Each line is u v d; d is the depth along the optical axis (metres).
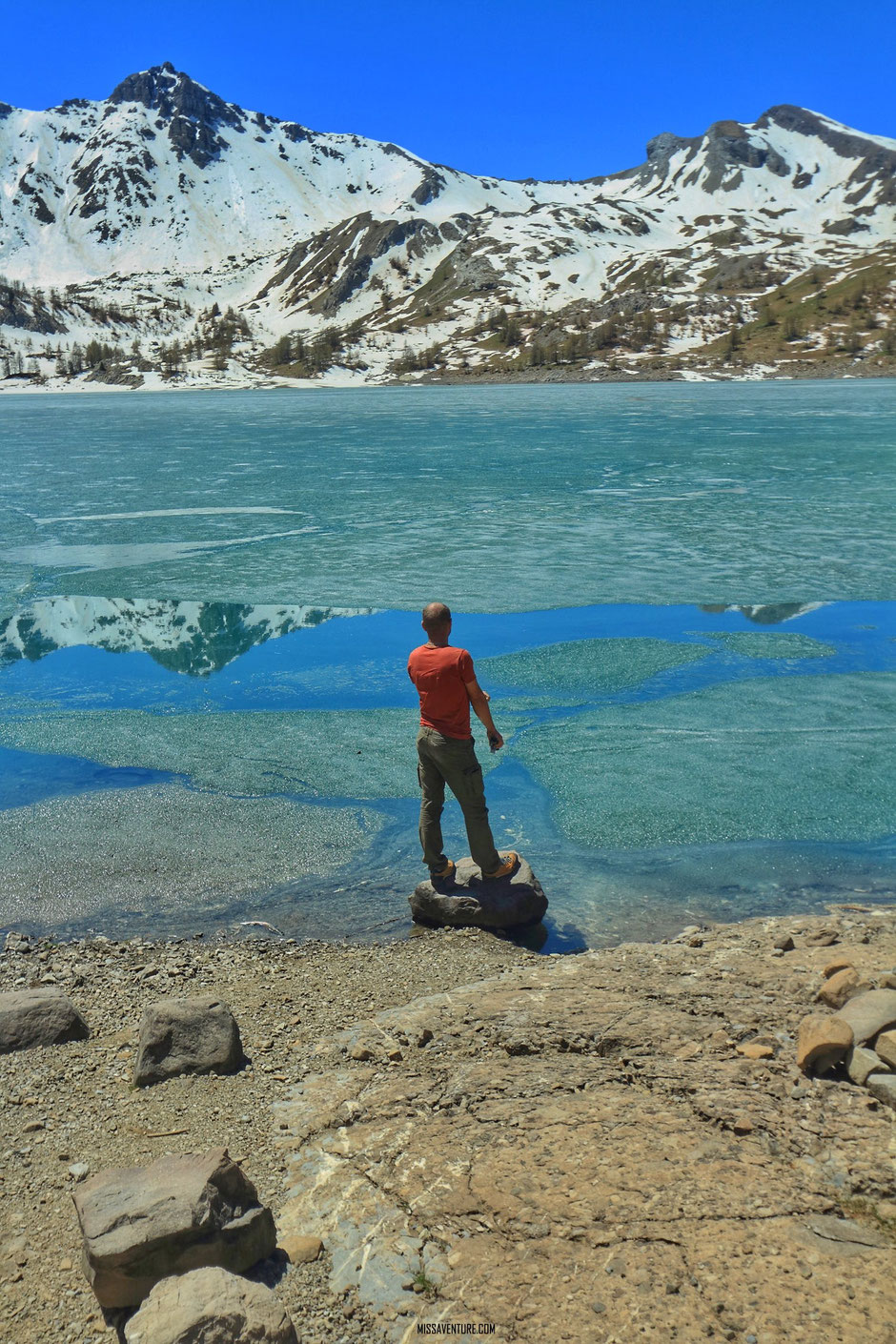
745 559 16.30
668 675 10.17
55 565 16.59
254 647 11.61
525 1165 3.16
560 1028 4.07
